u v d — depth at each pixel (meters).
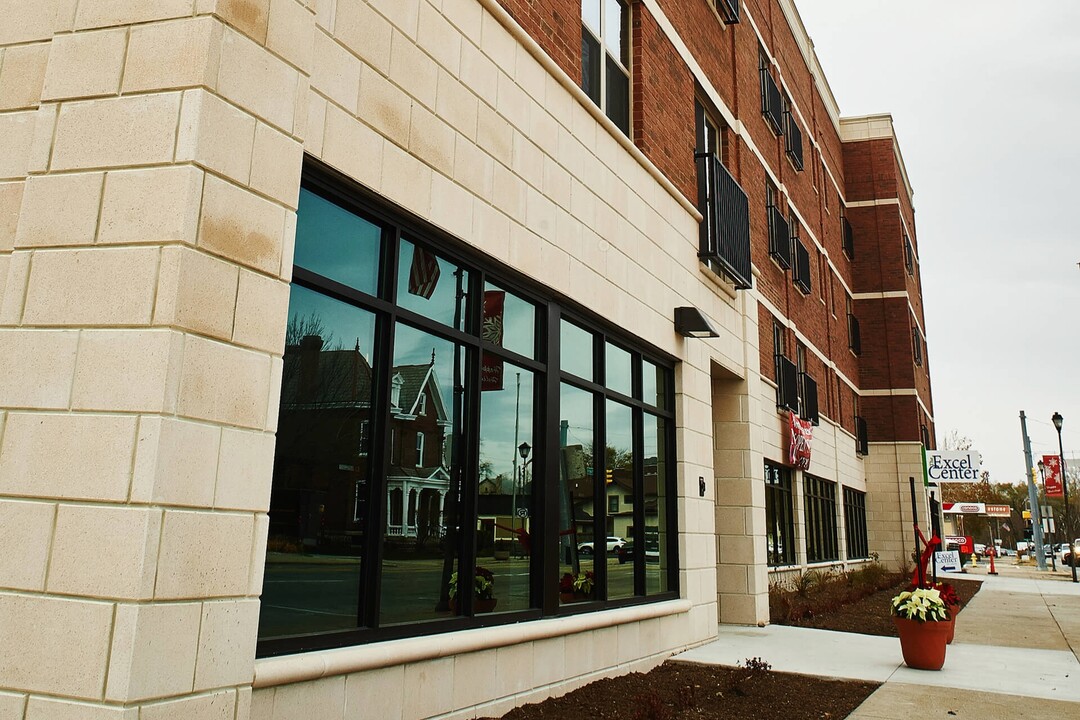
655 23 10.78
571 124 8.05
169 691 3.34
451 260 6.20
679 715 6.52
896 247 31.22
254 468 3.88
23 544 3.47
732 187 12.75
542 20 7.73
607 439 8.65
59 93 3.95
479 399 6.27
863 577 18.84
